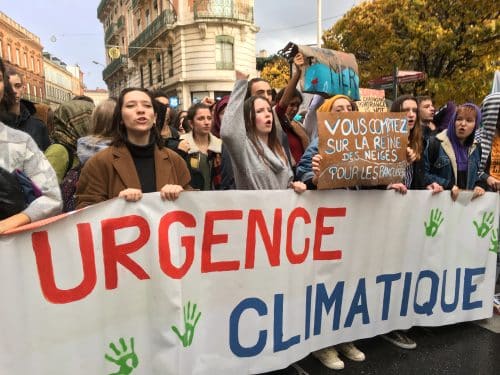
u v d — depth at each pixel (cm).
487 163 359
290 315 244
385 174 251
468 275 312
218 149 366
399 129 253
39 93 5519
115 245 196
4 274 171
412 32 1093
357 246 265
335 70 366
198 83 2348
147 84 3064
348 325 268
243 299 229
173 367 209
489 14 1040
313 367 260
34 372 181
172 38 2464
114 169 211
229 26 2305
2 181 170
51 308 183
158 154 224
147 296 205
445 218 297
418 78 910
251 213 227
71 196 264
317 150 255
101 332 195
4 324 172
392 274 281
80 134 291
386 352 278
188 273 214
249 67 2420
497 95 347
